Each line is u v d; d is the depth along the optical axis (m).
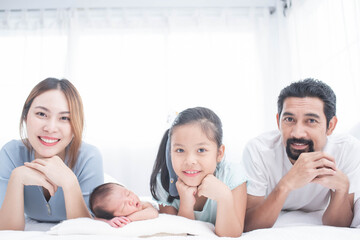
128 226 0.96
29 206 1.30
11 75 2.93
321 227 0.99
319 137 1.20
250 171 1.34
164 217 1.04
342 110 1.97
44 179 1.11
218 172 1.22
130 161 2.77
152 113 2.85
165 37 2.94
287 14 2.88
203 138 1.08
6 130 2.84
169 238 0.86
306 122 1.19
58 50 2.96
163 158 1.29
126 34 2.96
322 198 1.39
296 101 1.19
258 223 1.20
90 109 2.85
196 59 2.93
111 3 2.98
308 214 1.37
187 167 1.07
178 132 1.09
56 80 1.23
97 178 1.34
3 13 2.99
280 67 2.91
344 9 1.94
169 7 3.02
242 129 2.85
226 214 1.03
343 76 1.98
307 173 1.10
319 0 2.36
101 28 2.97
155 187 1.30
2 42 2.97
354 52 1.84
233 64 2.94
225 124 2.85
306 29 2.54
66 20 2.98
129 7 3.01
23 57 2.95
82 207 1.12
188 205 1.12
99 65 2.93
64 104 1.19
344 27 1.93
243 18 3.01
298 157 1.25
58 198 1.26
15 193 1.09
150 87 2.89
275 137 1.41
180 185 1.13
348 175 1.26
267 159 1.35
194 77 2.90
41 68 2.92
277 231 0.97
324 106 1.19
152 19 3.00
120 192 1.12
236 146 2.81
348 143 1.31
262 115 2.87
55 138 1.18
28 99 1.22
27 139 1.29
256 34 2.99
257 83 2.91
